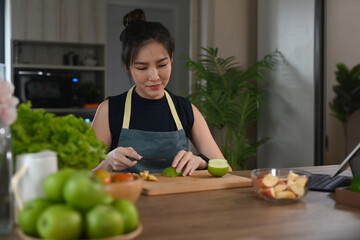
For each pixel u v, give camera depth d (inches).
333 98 135.7
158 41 64.4
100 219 28.0
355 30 129.8
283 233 33.8
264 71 157.8
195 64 152.8
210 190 50.8
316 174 59.9
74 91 185.2
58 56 197.0
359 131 129.1
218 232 33.7
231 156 154.3
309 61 141.9
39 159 34.6
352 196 42.8
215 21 161.3
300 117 146.8
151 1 202.7
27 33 176.9
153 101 73.7
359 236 33.3
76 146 39.2
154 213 39.4
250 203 43.8
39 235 29.6
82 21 185.6
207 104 153.3
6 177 32.7
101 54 194.5
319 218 38.2
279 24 154.9
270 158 162.7
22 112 39.8
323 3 137.8
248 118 160.4
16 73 176.4
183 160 57.5
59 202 30.4
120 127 72.9
